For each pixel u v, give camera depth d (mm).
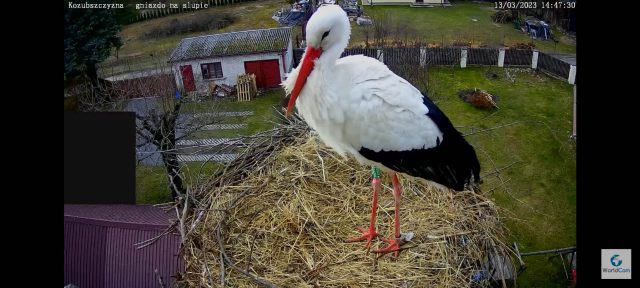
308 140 6227
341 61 4215
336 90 4062
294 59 18812
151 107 11922
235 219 5211
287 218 5176
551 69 18750
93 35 12500
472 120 15508
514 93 17453
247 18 22750
